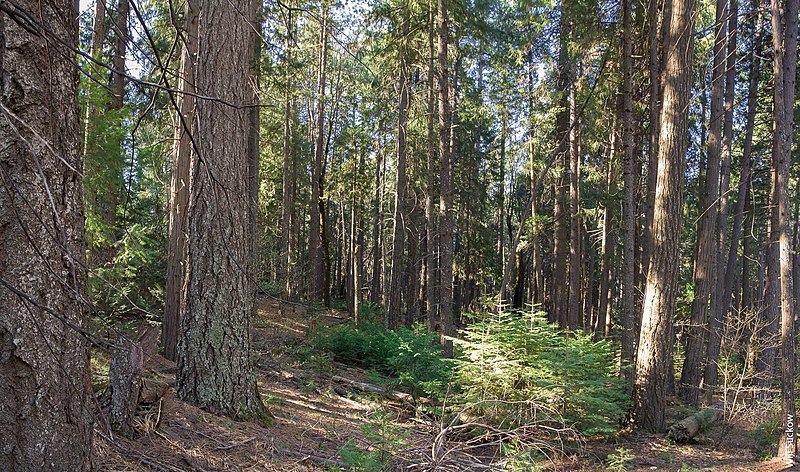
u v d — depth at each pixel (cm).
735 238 1830
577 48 1482
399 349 1126
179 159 944
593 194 1888
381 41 1666
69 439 296
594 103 1560
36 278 278
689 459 867
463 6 1510
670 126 1045
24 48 273
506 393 823
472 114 2027
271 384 934
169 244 952
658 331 1041
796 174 2028
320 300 2800
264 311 1856
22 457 279
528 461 554
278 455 546
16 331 275
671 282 1046
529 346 860
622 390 1193
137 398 482
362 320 2134
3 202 269
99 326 718
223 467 474
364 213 3631
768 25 1396
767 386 1179
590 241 3016
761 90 1658
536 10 1545
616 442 948
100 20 691
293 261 2234
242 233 630
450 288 1316
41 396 283
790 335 818
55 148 283
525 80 1909
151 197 1227
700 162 1898
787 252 819
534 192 1622
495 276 3075
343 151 2852
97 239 797
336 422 731
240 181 629
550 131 1848
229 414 613
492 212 3831
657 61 1416
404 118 1820
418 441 618
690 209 2427
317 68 2369
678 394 1495
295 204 2667
